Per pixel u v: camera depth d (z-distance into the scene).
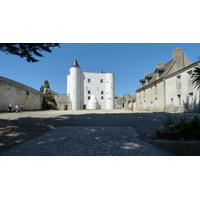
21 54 6.37
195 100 13.58
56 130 6.01
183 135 4.18
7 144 4.12
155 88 21.19
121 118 10.22
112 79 47.22
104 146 3.99
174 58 19.52
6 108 20.11
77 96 41.53
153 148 3.84
